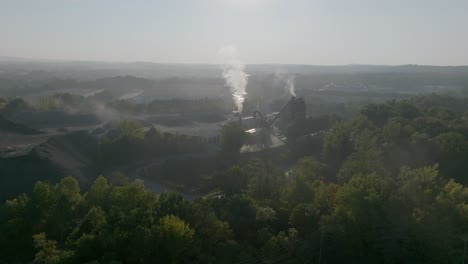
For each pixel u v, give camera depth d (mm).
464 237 62844
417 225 62906
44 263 54906
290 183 83312
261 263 56906
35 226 64750
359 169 87125
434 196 71625
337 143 113000
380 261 60188
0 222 70250
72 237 62062
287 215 70000
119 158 132125
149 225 58344
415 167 103375
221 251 57969
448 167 104562
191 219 62031
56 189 74250
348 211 64562
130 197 67312
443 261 58500
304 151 139500
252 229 66125
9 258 60938
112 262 51156
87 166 127062
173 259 55031
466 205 67312
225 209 68500
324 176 98188
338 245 61062
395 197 69125
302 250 60281
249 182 87125
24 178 106500
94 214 65125
